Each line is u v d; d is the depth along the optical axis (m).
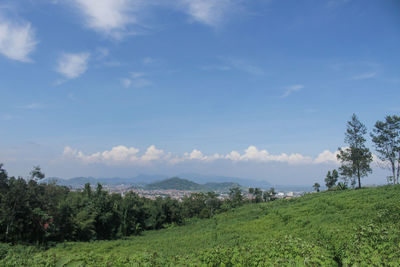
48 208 35.94
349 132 52.16
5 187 34.41
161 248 25.20
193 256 15.21
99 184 50.47
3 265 16.69
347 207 26.27
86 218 41.09
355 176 52.38
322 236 16.62
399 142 44.25
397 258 8.88
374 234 12.47
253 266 11.55
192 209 79.31
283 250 12.52
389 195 27.06
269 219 32.84
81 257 16.66
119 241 36.84
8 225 30.78
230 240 23.28
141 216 57.31
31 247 27.66
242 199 86.94
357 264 9.06
